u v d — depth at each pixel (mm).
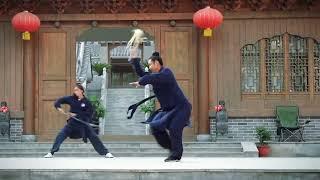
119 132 24625
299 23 17234
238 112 17062
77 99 12906
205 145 15977
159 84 9570
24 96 17312
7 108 17000
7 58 17359
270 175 8445
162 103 9789
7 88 17312
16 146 16016
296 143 16047
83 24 17578
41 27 17516
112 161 10508
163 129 9688
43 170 8594
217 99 17188
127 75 37219
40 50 17516
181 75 17359
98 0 17375
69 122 12875
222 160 10648
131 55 10070
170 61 17406
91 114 12961
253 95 17203
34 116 17422
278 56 17281
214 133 17078
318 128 17000
